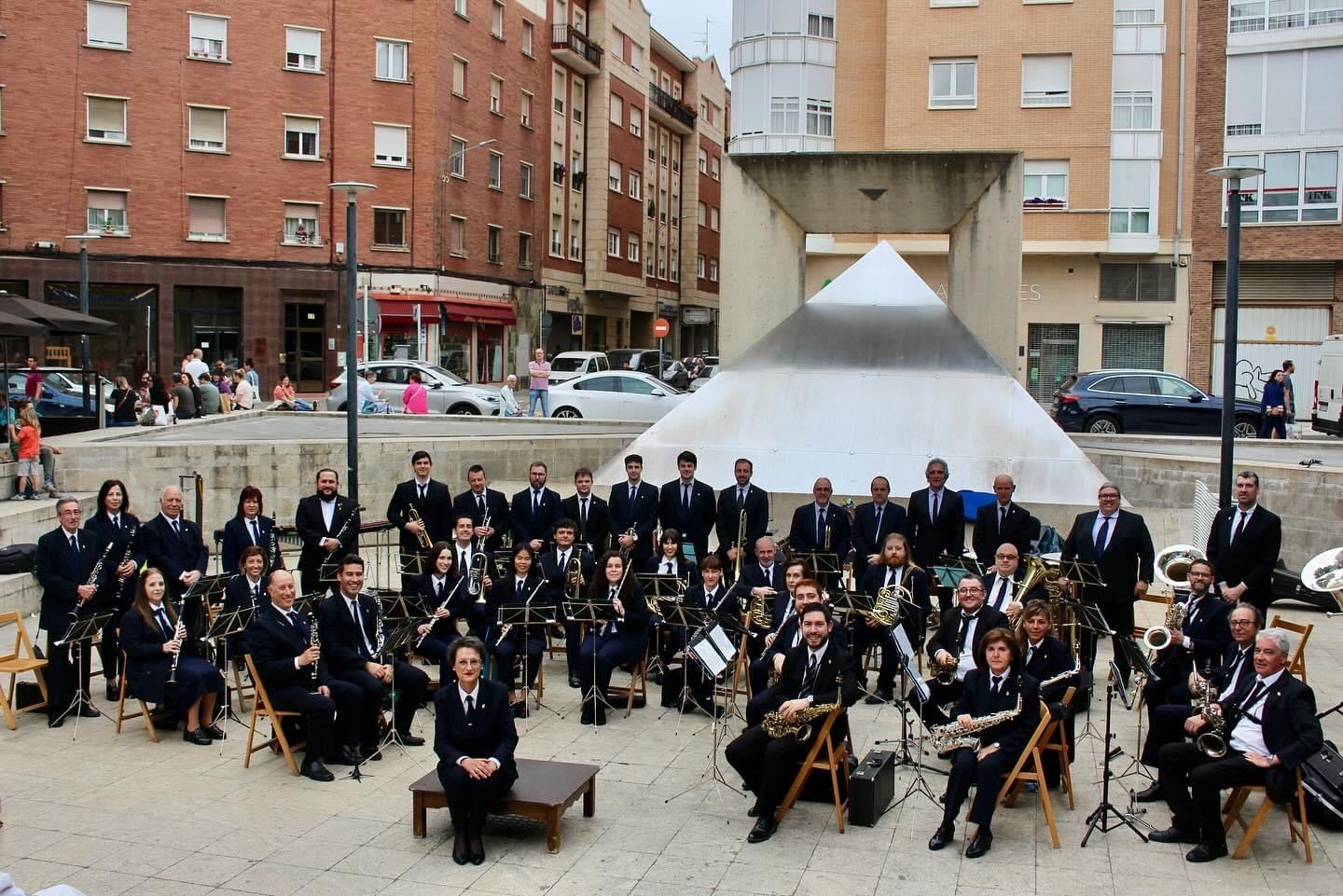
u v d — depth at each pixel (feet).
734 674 31.04
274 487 59.98
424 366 101.45
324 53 131.54
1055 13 122.21
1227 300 40.68
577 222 180.45
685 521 42.86
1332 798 23.21
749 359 55.83
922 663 37.78
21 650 38.88
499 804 23.36
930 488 39.68
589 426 81.87
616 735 31.27
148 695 30.22
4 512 47.93
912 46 125.29
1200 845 23.35
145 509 57.47
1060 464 49.75
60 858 23.09
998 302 57.62
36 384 72.33
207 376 95.76
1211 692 24.31
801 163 57.82
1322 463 55.83
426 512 43.55
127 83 122.62
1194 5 119.85
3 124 117.91
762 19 129.59
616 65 186.80
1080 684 26.30
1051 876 22.40
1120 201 122.11
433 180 137.90
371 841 24.12
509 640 33.60
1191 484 55.83
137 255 123.75
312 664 28.17
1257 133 119.44
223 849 23.61
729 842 24.07
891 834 24.48
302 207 131.54
